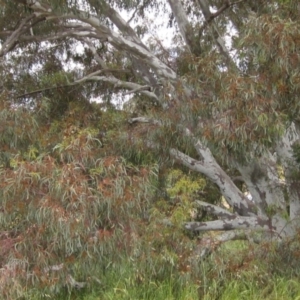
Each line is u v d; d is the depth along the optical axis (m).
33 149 5.65
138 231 5.48
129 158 6.89
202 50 7.54
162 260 5.92
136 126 7.47
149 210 5.83
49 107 8.35
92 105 9.11
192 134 6.54
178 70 7.80
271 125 5.34
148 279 6.20
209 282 6.20
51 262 4.97
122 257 5.23
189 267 6.18
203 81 6.34
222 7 7.53
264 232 7.41
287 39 5.20
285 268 6.44
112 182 4.89
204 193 9.00
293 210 7.52
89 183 5.01
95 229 4.93
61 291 6.02
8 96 8.03
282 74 5.38
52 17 6.79
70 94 9.25
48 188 4.79
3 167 5.59
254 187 7.74
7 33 7.75
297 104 5.45
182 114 6.40
